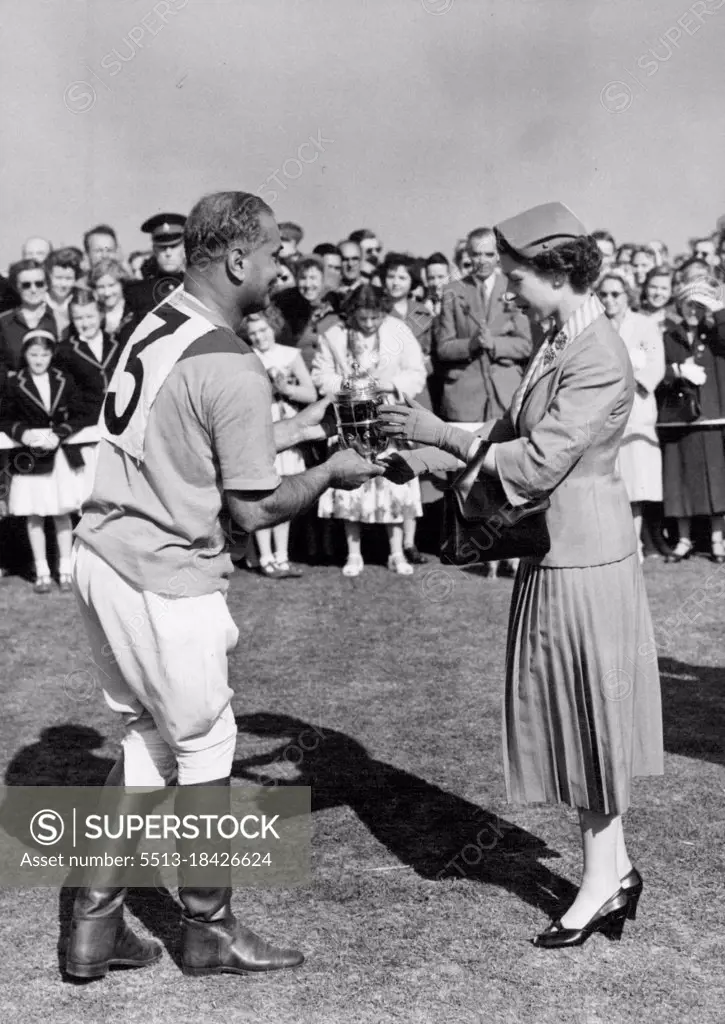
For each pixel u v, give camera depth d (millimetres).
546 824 4098
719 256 9727
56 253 9086
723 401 8273
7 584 8188
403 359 7930
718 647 6219
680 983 3094
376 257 10328
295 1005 3021
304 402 7945
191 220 3070
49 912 3539
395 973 3164
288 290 8852
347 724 5125
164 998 3068
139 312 8141
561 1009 2980
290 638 6531
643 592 3350
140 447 2975
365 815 4188
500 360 8023
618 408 3207
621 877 3373
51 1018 2979
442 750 4809
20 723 5242
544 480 3146
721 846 3875
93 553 3061
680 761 4605
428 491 8578
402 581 7938
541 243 3162
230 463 2947
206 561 3051
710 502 8266
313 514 8578
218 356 2932
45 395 7820
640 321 8359
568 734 3281
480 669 5887
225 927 3158
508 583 7797
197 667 3012
